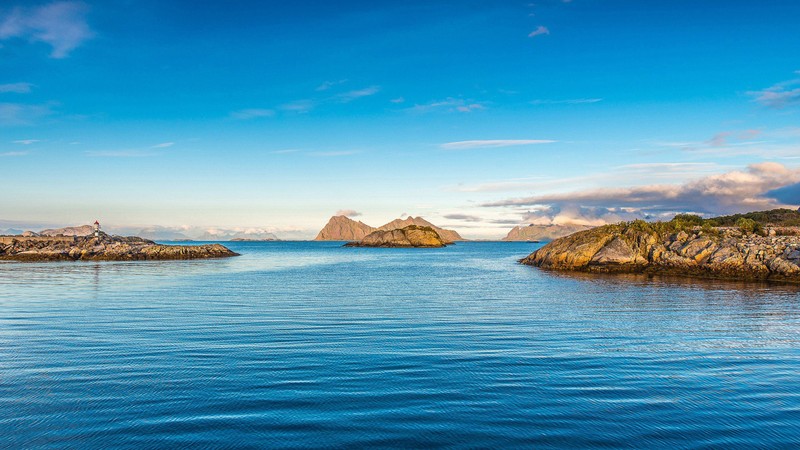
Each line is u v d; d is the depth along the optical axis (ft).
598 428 41.06
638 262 226.38
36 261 311.68
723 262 199.11
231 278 193.16
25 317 92.99
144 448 37.04
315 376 54.44
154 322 87.92
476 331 81.25
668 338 76.79
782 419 43.24
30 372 55.47
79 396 47.78
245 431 40.04
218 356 63.00
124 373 55.31
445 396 48.32
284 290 146.72
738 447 37.93
